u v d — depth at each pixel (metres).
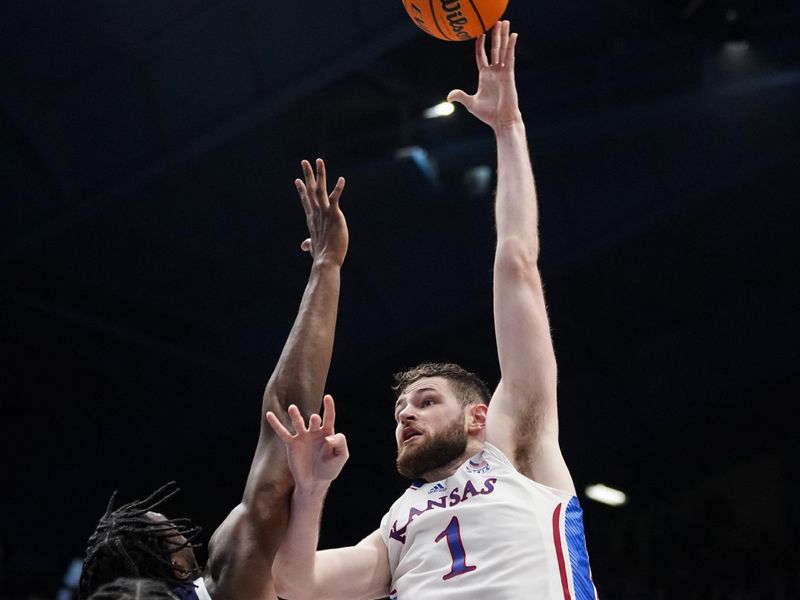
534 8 19.16
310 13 16.50
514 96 4.79
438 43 19.70
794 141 20.47
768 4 19.86
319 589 3.82
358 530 31.03
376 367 25.55
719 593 30.77
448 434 4.11
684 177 21.06
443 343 24.97
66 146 17.38
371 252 22.78
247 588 3.35
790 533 35.38
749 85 19.72
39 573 26.56
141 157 17.31
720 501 36.94
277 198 21.06
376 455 29.56
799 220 25.02
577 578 3.78
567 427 28.67
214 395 24.86
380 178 21.64
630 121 20.33
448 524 3.89
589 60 20.56
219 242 20.84
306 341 3.79
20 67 16.41
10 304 22.17
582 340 27.89
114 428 25.61
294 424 3.38
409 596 3.81
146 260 21.23
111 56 16.78
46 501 26.72
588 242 21.73
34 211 17.86
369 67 19.33
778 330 28.03
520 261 4.43
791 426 35.09
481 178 21.86
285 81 16.77
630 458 33.12
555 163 21.78
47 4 15.53
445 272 22.45
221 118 17.03
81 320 21.75
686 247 25.19
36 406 26.11
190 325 23.39
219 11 16.28
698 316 28.41
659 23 19.70
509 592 3.66
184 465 28.20
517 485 3.95
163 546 3.28
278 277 22.14
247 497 3.54
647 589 31.73
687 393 28.72
